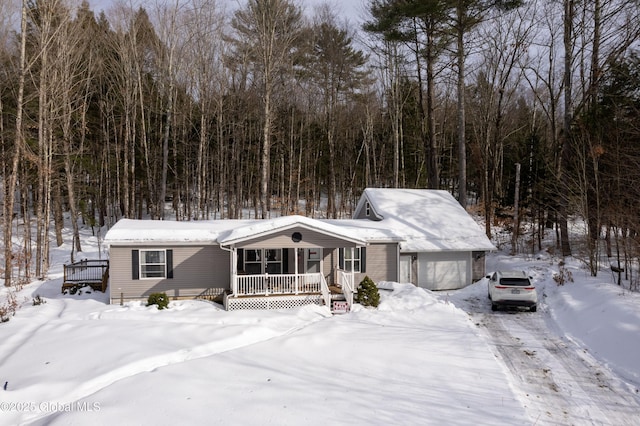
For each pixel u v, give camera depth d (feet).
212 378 32.35
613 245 76.64
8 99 95.04
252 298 54.54
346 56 132.98
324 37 126.82
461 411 27.48
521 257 83.10
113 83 115.14
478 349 39.27
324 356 37.60
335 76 133.59
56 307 54.54
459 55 88.02
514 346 40.83
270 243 56.08
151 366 34.94
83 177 114.73
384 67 112.78
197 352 37.99
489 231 98.48
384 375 33.47
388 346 40.16
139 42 110.32
